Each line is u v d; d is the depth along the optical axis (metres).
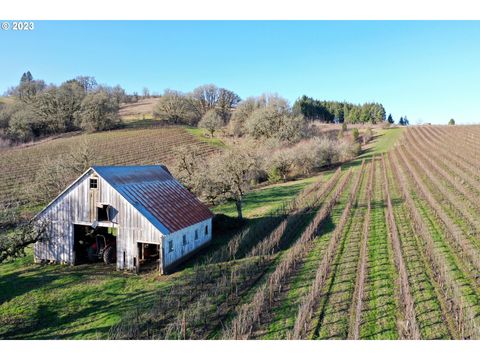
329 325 16.02
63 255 26.94
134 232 25.00
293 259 23.41
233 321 16.73
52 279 23.86
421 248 24.89
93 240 28.89
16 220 23.92
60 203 27.03
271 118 93.50
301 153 67.69
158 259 27.47
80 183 26.58
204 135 107.38
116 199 25.55
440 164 54.72
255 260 25.02
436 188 42.06
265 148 72.88
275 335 15.41
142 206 25.97
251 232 31.66
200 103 146.50
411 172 52.12
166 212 27.12
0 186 52.28
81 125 103.56
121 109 162.12
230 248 26.67
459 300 17.52
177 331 16.27
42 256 27.45
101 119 105.31
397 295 18.48
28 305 20.09
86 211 26.36
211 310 18.22
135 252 24.95
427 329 15.42
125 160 71.81
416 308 17.17
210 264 25.36
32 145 89.38
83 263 27.12
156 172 32.75
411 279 20.25
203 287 21.19
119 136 96.50
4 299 20.97
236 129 110.94
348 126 146.62
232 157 36.22
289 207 40.00
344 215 33.03
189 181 40.88
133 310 18.86
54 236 27.17
